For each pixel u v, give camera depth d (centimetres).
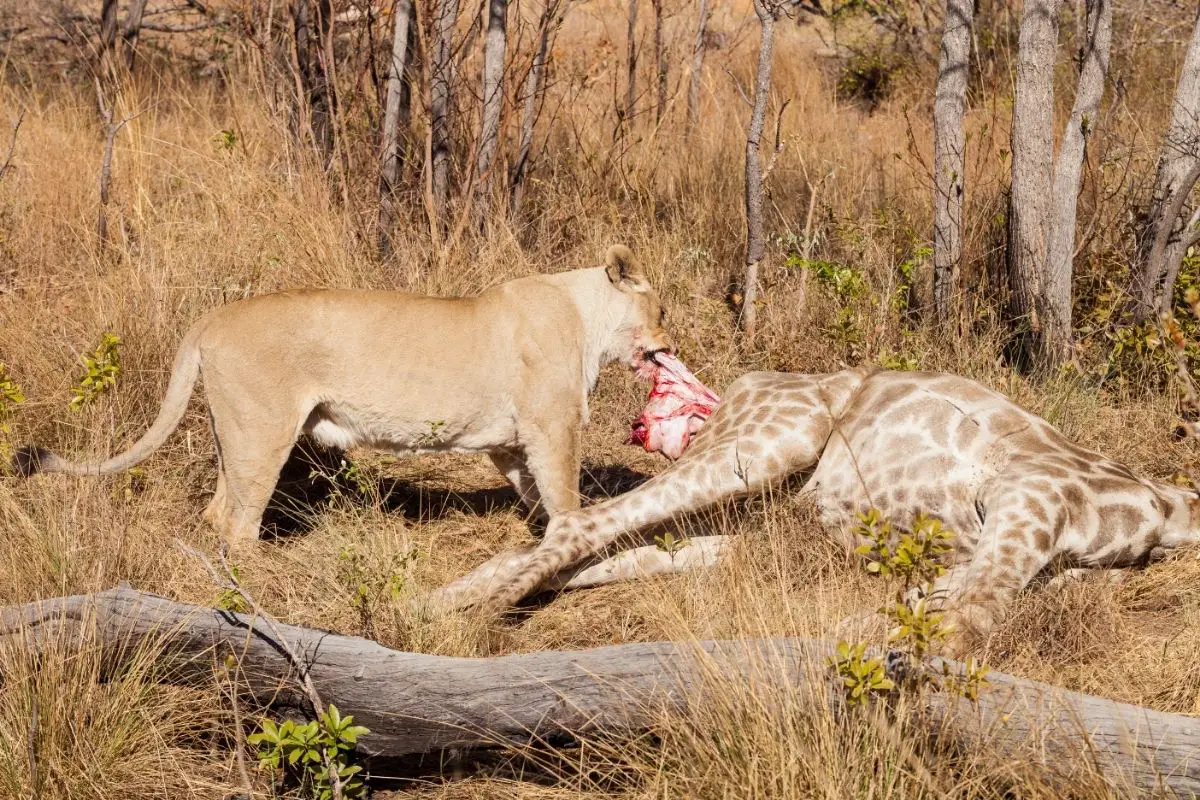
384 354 919
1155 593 836
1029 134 1242
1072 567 830
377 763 664
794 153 1764
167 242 1341
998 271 1370
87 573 798
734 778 580
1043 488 805
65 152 1653
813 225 1561
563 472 965
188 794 649
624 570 891
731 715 604
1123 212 1355
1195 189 1324
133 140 1673
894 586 805
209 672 683
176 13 2756
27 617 690
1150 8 2422
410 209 1466
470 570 931
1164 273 1209
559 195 1562
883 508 877
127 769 644
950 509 858
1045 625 770
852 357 1244
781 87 2355
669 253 1491
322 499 1030
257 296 920
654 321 1032
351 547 814
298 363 902
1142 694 707
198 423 1084
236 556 880
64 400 1073
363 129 1536
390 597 796
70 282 1370
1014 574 772
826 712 586
